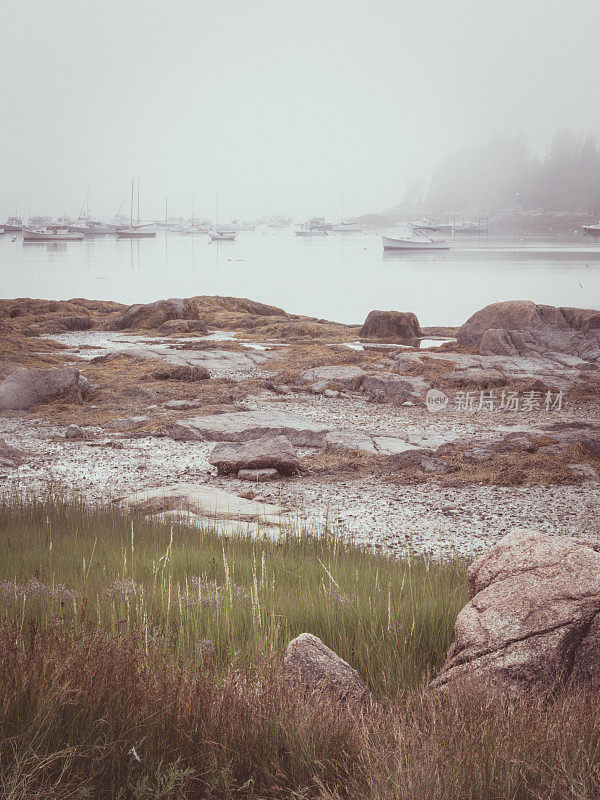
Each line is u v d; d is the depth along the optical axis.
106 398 26.98
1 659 4.09
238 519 13.38
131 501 14.44
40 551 9.30
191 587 7.52
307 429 21.38
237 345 42.47
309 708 4.13
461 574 9.23
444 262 138.88
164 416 23.89
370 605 6.71
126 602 6.59
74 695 3.96
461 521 13.50
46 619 5.39
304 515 13.91
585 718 3.98
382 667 5.57
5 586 6.80
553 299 71.06
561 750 3.61
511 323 40.44
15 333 46.91
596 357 35.66
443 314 63.09
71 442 20.97
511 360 34.47
